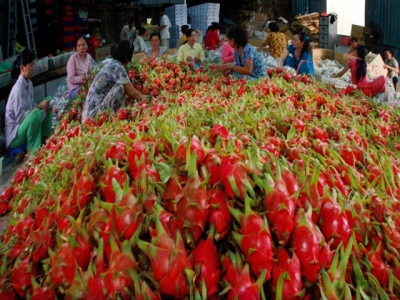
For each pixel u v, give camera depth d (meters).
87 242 1.40
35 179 2.47
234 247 1.31
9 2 9.97
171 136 1.78
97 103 4.56
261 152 1.65
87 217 1.50
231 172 1.36
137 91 4.65
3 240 2.03
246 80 4.53
